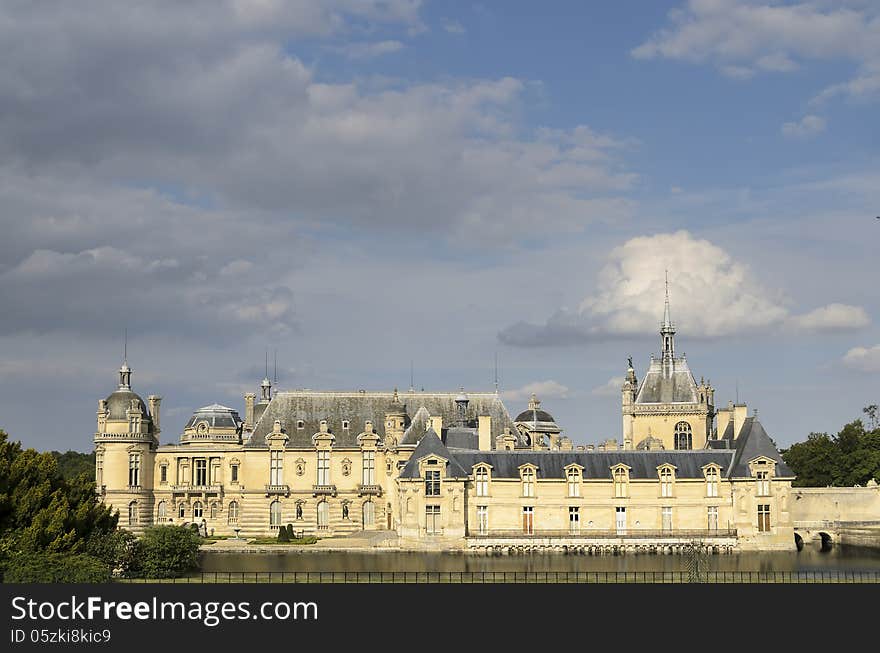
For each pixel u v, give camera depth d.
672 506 169.00
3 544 109.94
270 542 179.25
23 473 120.38
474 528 167.88
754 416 172.88
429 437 170.38
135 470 194.50
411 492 168.00
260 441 197.12
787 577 125.25
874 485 189.50
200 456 198.25
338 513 195.00
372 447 197.12
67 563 106.44
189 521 196.62
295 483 196.00
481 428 178.50
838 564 145.62
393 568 140.12
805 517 185.75
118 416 194.50
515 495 168.50
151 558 122.69
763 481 168.00
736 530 167.75
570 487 169.00
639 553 163.25
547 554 161.88
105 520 128.88
